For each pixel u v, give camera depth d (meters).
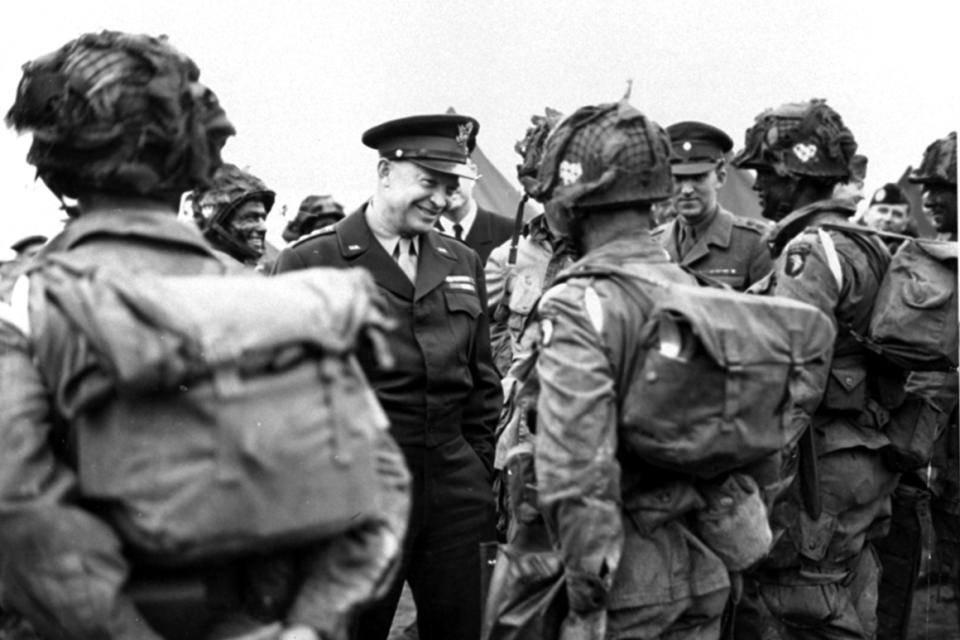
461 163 5.29
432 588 5.26
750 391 3.66
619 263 3.83
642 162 3.83
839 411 5.33
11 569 2.43
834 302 5.27
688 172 6.90
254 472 2.45
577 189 3.82
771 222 7.17
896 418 5.48
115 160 2.65
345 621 2.64
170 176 2.71
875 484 5.39
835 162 5.54
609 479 3.61
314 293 2.58
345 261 5.28
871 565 5.58
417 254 5.34
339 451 2.54
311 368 2.54
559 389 3.64
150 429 2.42
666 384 3.62
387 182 5.29
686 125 6.98
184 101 2.71
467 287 5.38
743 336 3.66
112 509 2.44
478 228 8.35
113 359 2.36
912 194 9.91
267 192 6.86
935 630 6.55
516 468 3.92
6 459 2.41
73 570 2.41
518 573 3.87
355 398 2.60
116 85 2.64
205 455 2.43
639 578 3.77
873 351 5.32
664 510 3.77
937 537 6.68
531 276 7.09
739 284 7.05
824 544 5.27
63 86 2.65
